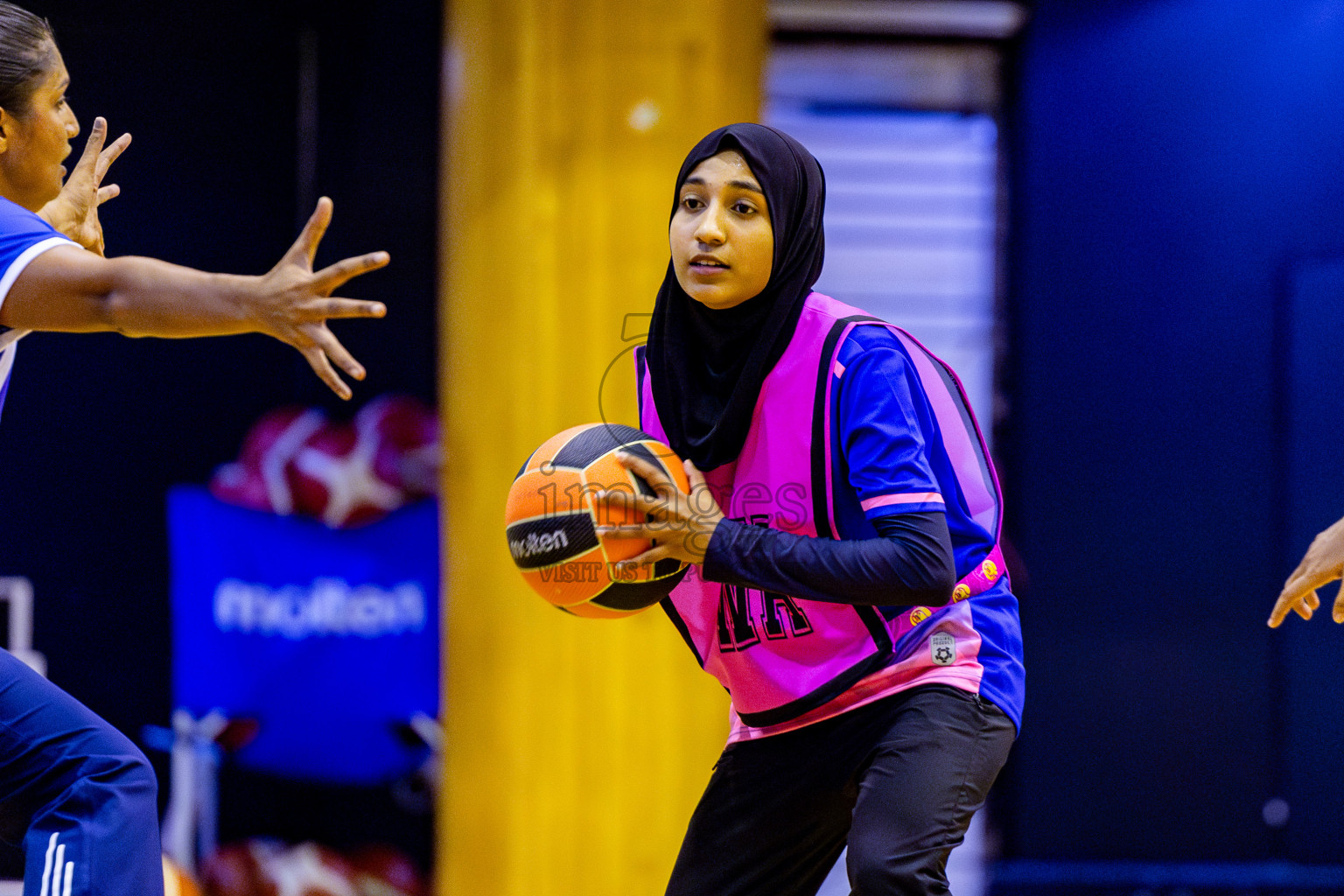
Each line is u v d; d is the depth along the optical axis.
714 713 9.52
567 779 9.38
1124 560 13.94
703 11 9.46
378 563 11.70
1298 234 14.16
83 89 13.48
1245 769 13.88
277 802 13.31
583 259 9.45
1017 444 14.07
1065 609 13.88
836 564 5.30
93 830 5.12
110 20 13.52
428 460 11.94
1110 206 14.14
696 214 5.84
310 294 4.59
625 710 9.38
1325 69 14.25
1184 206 14.15
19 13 5.81
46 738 5.29
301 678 11.56
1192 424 14.04
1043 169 14.12
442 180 13.88
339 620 11.62
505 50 9.48
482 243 9.66
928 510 5.42
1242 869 13.76
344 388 4.69
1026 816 13.74
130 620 13.43
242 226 13.86
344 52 13.96
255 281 4.62
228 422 13.70
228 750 11.59
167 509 13.50
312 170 13.95
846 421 5.71
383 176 13.92
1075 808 13.78
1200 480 14.02
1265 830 13.88
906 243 14.68
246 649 11.51
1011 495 14.22
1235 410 14.07
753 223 5.74
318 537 11.64
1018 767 13.80
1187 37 14.19
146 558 13.49
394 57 13.96
